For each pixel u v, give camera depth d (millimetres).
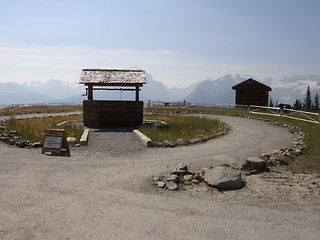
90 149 11789
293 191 7199
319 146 12102
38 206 5926
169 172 8656
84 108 19734
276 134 16625
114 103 19250
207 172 8133
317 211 5988
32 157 10117
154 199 6484
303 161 10211
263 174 8742
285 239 4785
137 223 5266
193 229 5078
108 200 6359
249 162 9227
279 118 24391
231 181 7332
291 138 15156
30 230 4918
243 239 4758
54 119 22469
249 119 25703
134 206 6059
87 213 5648
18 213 5570
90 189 7051
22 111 32719
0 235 4723
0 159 9719
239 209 6016
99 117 19078
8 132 13898
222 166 8680
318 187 7539
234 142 13984
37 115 29172
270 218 5602
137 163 9727
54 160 9844
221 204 6281
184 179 7832
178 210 5898
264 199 6633
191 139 14344
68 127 17047
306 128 17766
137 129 17844
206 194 6895
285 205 6289
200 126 19188
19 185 7184
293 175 8711
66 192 6797
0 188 6926
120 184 7484
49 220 5305
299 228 5195
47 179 7750
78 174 8297
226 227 5180
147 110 36562
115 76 19953
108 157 10516
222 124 20594
